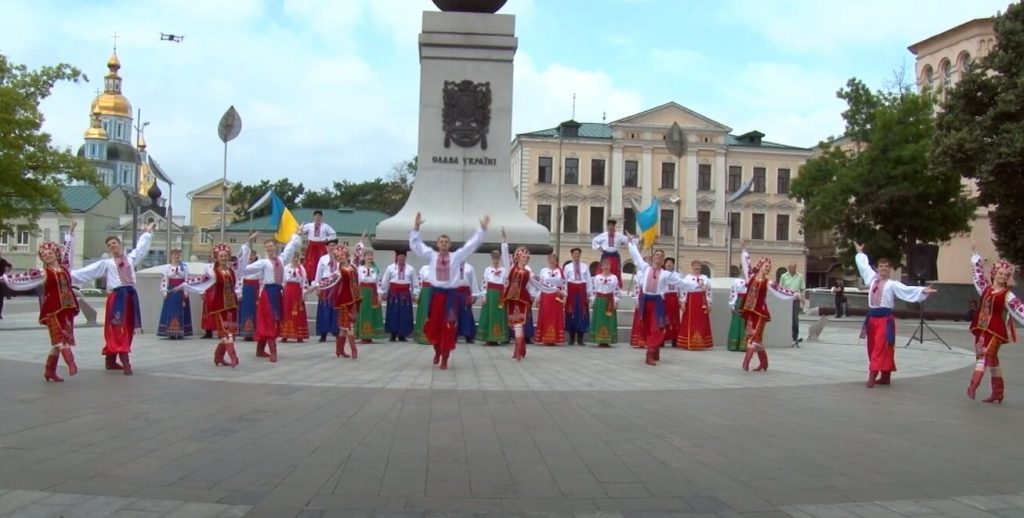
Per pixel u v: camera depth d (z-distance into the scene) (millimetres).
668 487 6387
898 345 23188
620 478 6617
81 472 6418
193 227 80438
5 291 26266
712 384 12398
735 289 18797
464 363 14312
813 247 76125
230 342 13148
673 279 15109
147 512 5465
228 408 9227
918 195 44688
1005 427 9281
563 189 69688
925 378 14242
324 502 5797
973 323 11734
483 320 18203
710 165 70500
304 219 68125
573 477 6613
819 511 5832
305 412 9070
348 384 11273
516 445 7699
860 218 46312
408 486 6234
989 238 52812
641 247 22609
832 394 11680
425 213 21641
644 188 69625
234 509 5582
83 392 10250
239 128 28000
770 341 20547
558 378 12531
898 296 12703
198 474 6426
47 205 41625
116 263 12008
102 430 7953
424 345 17578
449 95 22031
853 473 6934
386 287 18578
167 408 9164
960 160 34906
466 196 21938
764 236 71875
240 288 18078
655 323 15039
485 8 22594
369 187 92312
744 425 8977
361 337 18203
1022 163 32750
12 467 6543
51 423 8258
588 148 69812
